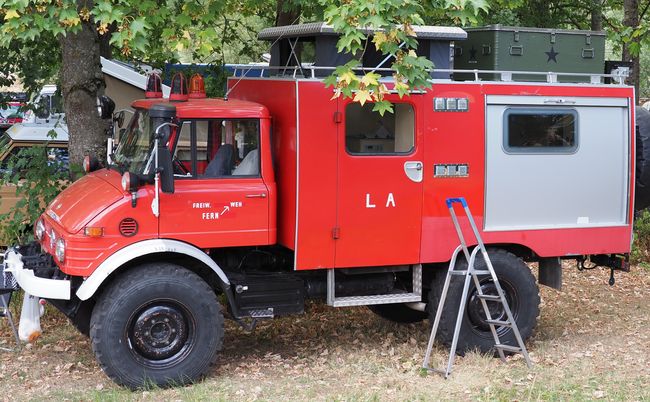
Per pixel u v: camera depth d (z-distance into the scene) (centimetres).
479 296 748
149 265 691
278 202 738
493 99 767
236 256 764
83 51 929
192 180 696
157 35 853
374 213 736
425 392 682
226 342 852
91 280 659
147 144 702
